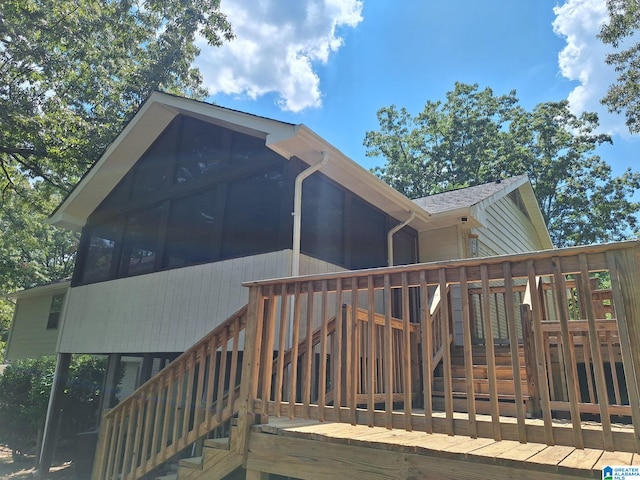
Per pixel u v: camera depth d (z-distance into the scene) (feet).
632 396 6.22
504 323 27.86
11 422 29.71
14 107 33.58
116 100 49.65
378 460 8.27
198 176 21.63
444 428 7.68
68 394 28.76
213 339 11.91
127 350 21.33
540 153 84.48
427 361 8.12
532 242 39.86
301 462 9.21
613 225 81.30
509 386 14.47
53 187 44.75
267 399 10.10
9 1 31.91
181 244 21.29
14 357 45.60
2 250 59.11
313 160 17.33
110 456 13.25
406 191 90.58
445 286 8.21
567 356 6.83
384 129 96.02
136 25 47.62
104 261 25.73
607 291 17.42
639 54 53.21
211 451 10.82
